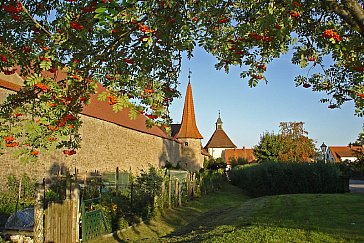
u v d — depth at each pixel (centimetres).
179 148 5050
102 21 328
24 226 885
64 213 882
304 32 521
